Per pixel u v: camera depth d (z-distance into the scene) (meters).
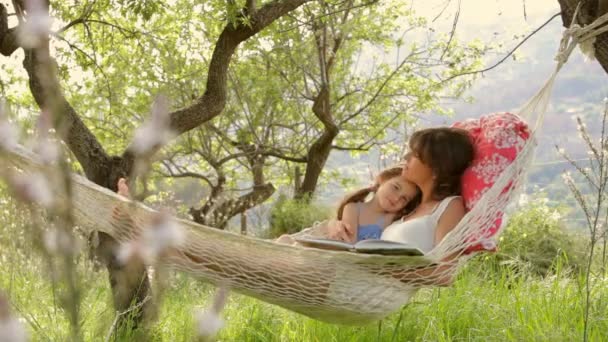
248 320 4.33
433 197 3.66
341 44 12.26
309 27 10.87
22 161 2.18
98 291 4.10
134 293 3.71
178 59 10.51
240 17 4.82
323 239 3.26
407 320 4.12
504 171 3.32
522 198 8.04
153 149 1.31
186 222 2.83
